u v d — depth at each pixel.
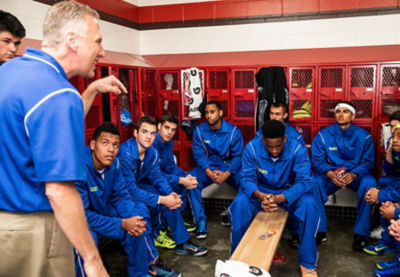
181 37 4.55
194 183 3.34
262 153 2.80
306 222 2.54
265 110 3.82
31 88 0.96
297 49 4.22
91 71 1.16
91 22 1.10
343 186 3.32
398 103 3.69
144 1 4.61
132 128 4.02
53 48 1.07
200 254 3.04
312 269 2.56
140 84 4.02
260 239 2.20
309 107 3.92
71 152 0.96
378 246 3.01
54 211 0.98
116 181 2.52
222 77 4.10
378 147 3.75
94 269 1.03
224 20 4.38
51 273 1.07
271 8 4.22
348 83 3.76
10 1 2.67
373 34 3.98
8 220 1.02
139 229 2.33
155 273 2.64
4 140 0.98
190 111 4.08
